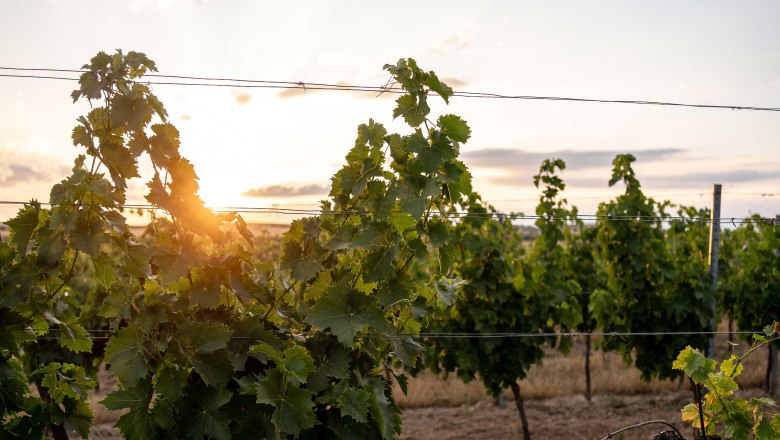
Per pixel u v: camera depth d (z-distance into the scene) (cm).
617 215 890
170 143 299
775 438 378
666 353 886
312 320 319
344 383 323
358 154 360
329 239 347
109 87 286
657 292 894
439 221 363
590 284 1057
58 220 283
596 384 1078
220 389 299
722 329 1364
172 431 303
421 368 877
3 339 299
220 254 332
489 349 802
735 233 1155
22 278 291
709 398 401
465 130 353
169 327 305
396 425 373
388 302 343
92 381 358
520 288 833
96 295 852
